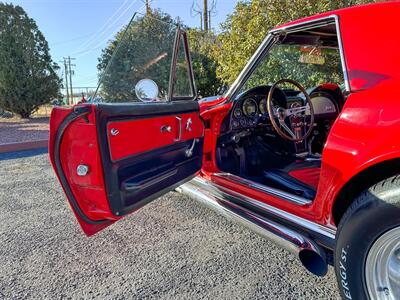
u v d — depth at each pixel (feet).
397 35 4.45
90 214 5.32
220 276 6.44
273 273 6.51
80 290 6.12
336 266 4.75
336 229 5.13
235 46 22.98
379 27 4.61
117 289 6.12
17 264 7.05
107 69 6.32
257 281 6.26
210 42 34.91
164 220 9.12
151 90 6.53
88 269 6.82
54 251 7.57
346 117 4.63
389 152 4.00
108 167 5.05
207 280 6.33
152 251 7.47
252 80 8.81
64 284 6.31
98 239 8.11
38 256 7.37
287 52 8.29
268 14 19.71
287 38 7.34
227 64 24.50
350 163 4.48
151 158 5.96
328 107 10.14
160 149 6.15
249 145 9.25
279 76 9.12
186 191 8.03
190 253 7.34
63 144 5.03
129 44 6.43
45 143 22.38
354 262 4.41
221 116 8.36
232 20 23.34
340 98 10.13
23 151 20.65
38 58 39.29
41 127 31.78
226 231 8.39
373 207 4.10
